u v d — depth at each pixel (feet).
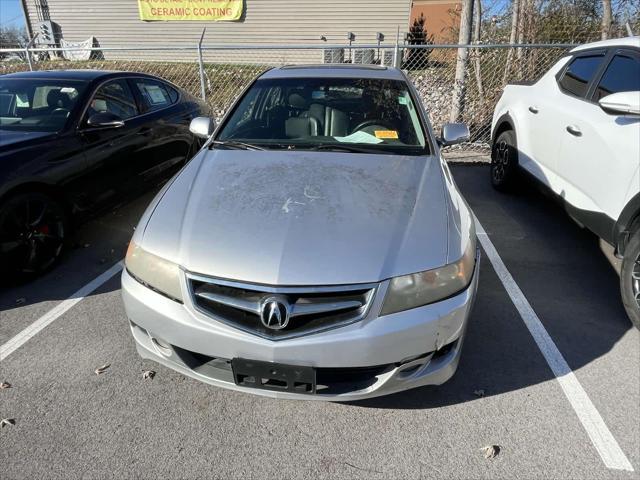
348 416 7.48
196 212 7.36
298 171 8.52
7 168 10.58
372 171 8.61
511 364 8.66
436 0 67.21
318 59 51.34
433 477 6.49
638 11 26.17
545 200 17.33
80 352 8.91
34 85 13.55
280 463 6.68
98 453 6.80
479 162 22.04
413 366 6.70
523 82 17.08
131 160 14.35
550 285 11.38
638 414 7.52
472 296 6.97
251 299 6.25
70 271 12.02
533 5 25.93
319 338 6.17
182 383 8.14
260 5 50.37
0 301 10.62
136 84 15.61
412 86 11.55
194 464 6.65
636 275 9.36
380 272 6.29
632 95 9.37
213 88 37.09
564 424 7.34
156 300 6.75
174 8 51.60
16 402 7.69
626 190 9.93
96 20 53.47
